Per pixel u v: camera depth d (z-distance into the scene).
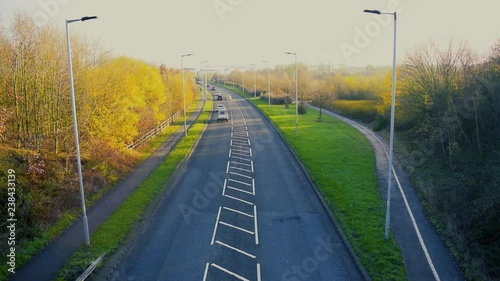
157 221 22.86
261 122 61.69
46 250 18.69
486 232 19.02
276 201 25.91
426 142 34.66
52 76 27.69
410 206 24.44
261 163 35.62
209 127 57.59
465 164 27.39
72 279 15.77
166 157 37.78
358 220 21.98
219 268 17.58
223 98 107.88
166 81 66.25
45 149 28.31
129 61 45.47
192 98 94.31
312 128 53.31
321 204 25.22
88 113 29.66
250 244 19.89
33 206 20.75
